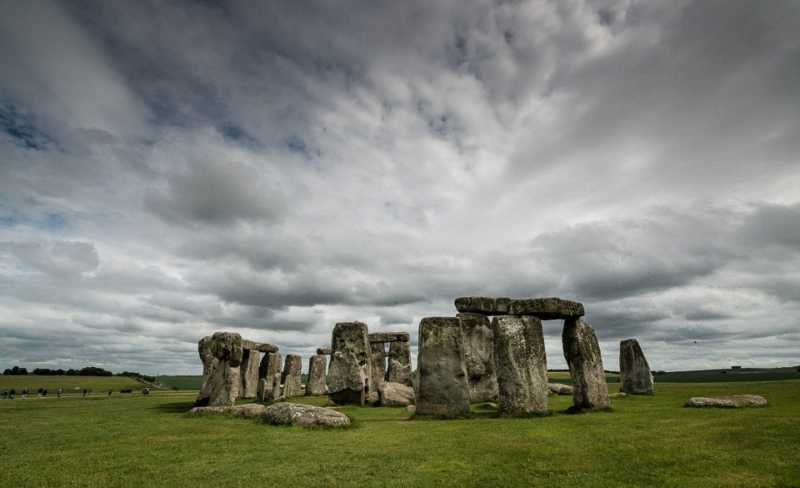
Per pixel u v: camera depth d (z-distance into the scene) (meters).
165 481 7.79
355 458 9.21
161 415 17.56
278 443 10.84
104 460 9.35
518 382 15.55
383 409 20.67
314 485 7.47
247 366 30.23
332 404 23.97
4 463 9.19
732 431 11.02
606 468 8.26
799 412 13.96
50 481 7.89
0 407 22.47
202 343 21.41
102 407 22.09
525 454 9.38
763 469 7.92
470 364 23.78
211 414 16.58
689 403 16.81
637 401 20.06
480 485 7.40
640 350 25.75
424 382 16.17
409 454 9.50
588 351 17.00
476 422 13.98
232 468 8.56
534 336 16.27
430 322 16.88
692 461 8.54
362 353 25.20
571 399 23.28
